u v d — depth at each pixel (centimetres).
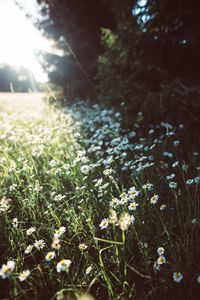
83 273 142
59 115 552
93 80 745
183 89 365
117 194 196
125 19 402
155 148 244
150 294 120
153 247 147
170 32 359
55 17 757
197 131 299
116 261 135
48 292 128
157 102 337
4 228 177
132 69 440
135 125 336
